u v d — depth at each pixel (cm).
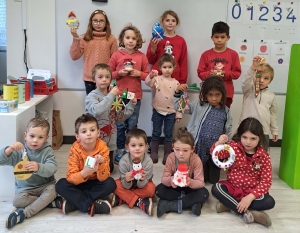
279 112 333
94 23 288
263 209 190
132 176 195
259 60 238
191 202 196
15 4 295
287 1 312
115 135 250
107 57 293
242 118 261
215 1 309
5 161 187
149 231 177
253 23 314
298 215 200
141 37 289
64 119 320
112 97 222
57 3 298
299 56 233
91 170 185
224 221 190
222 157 203
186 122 326
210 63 289
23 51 303
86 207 189
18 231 172
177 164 206
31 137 189
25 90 237
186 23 311
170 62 274
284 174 252
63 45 306
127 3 304
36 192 194
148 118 325
